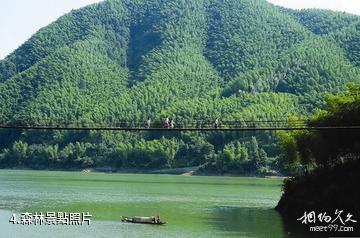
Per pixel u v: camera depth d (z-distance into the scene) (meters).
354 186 77.31
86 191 139.50
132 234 72.88
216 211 97.19
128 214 92.44
